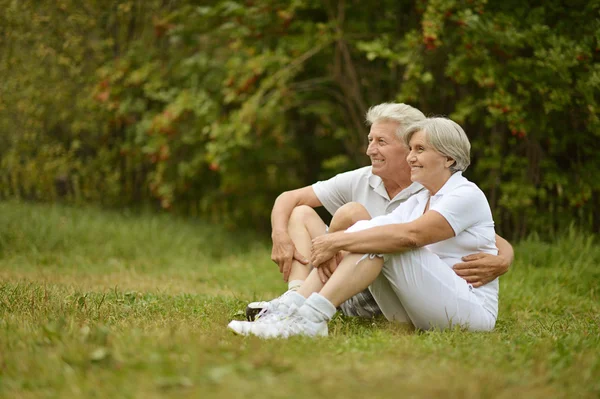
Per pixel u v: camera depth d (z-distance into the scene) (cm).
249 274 918
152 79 1259
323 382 312
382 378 322
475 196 474
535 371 352
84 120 1308
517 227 981
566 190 934
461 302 468
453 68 919
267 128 1260
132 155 1327
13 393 307
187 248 1106
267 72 1226
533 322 586
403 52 1012
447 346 401
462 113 955
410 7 1079
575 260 836
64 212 1159
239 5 1131
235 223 1332
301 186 1372
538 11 884
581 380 340
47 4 1261
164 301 591
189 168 1252
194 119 1254
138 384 308
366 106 1210
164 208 1324
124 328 429
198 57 1238
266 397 293
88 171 1316
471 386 313
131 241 1063
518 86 901
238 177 1266
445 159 479
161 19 1262
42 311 479
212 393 297
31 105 1272
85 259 975
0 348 365
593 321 583
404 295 466
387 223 471
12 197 1275
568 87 867
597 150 934
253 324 433
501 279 773
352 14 1157
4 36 1261
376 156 524
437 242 488
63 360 343
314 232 535
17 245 984
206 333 427
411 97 991
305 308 445
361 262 452
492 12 916
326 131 1290
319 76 1285
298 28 1185
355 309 541
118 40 1318
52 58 1280
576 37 873
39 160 1282
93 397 300
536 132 945
